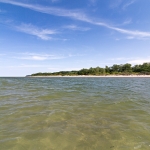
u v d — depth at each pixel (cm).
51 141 354
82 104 766
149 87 1808
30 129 424
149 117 554
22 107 682
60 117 541
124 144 344
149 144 345
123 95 1092
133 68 10069
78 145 338
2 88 1482
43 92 1218
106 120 516
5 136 375
